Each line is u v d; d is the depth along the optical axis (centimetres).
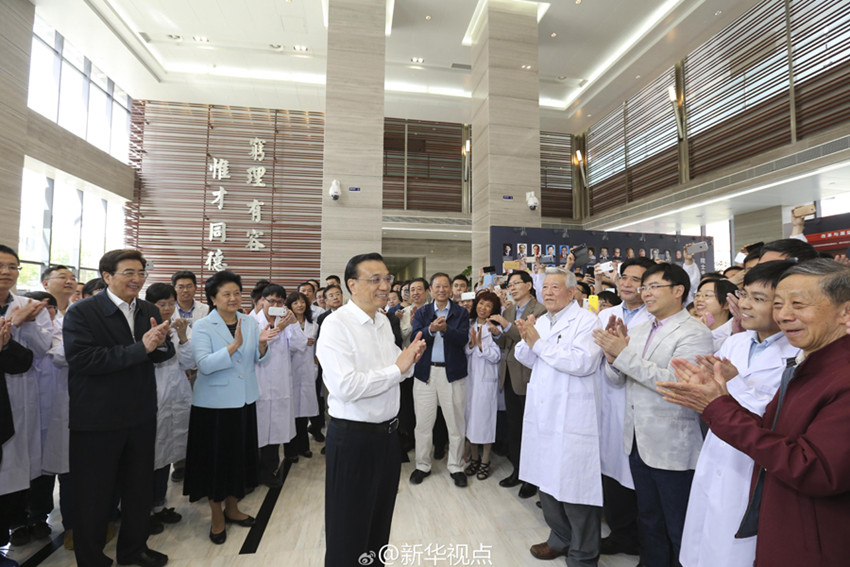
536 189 701
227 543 239
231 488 241
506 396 321
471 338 328
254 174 998
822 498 100
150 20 738
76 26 709
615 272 344
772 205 808
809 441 99
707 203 802
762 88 719
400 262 1458
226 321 260
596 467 201
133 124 956
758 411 143
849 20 605
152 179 962
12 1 610
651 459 188
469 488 310
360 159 636
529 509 279
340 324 168
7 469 219
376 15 655
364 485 164
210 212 981
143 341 200
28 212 712
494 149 695
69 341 192
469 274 950
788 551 104
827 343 109
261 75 898
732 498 147
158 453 268
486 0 715
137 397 208
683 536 166
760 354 160
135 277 213
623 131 1032
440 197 1154
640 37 784
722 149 789
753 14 725
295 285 1000
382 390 159
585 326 214
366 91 644
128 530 210
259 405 310
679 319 197
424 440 328
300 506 283
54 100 732
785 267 149
